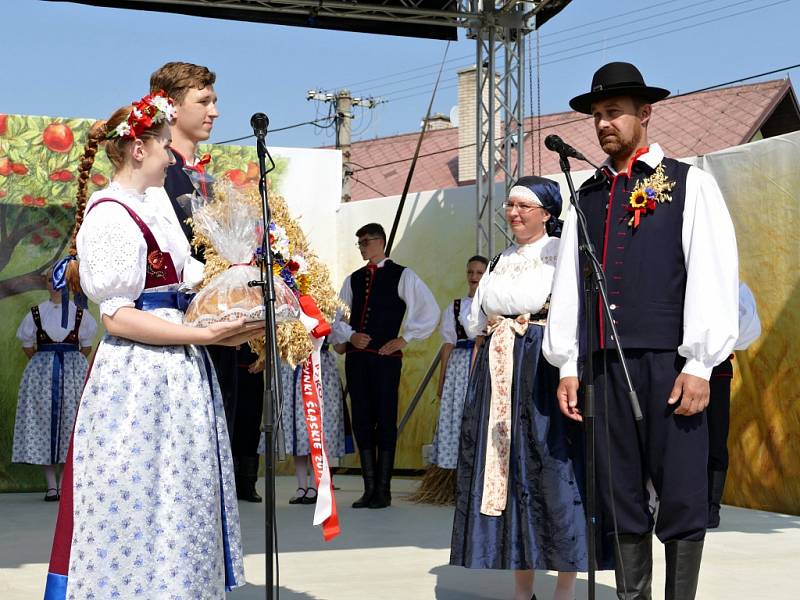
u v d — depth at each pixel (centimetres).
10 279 841
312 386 321
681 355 310
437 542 543
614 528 316
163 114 279
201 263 294
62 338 761
